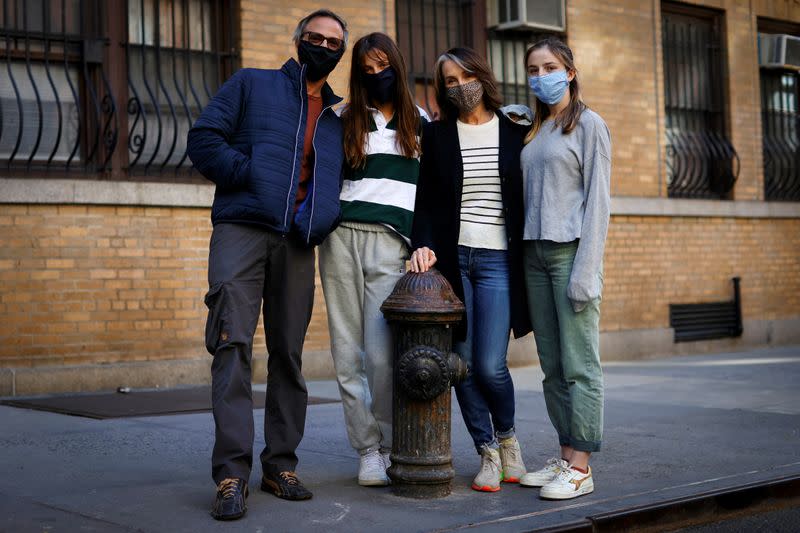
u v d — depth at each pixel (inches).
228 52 335.0
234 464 145.7
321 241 155.7
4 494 157.2
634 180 437.7
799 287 502.3
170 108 312.0
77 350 296.2
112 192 300.7
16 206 287.1
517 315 165.9
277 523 140.0
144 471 176.7
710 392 295.0
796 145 514.9
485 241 165.2
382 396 165.5
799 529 155.9
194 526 137.9
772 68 501.7
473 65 163.5
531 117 173.6
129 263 306.0
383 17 364.8
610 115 430.0
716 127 482.0
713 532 153.7
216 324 148.3
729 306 469.7
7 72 298.5
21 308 287.3
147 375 305.6
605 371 362.6
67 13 307.4
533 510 148.3
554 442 209.8
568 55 162.4
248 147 150.9
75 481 167.8
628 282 431.2
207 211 321.7
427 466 155.9
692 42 477.4
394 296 157.9
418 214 167.2
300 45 154.7
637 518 149.6
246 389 148.9
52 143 305.4
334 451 198.7
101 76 310.3
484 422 166.4
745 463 185.3
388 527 137.9
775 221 493.4
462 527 137.9
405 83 161.9
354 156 160.4
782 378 333.1
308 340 340.8
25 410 255.4
